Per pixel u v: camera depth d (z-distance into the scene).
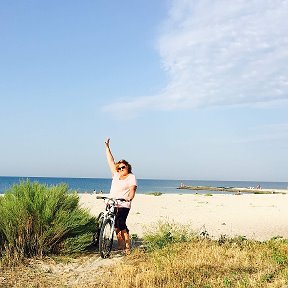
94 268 5.71
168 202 18.83
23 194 6.78
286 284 4.57
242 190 62.19
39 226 6.27
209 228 10.21
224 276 4.96
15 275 5.27
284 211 15.16
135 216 12.36
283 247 6.40
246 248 6.38
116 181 6.69
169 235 6.93
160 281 4.79
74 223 6.44
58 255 6.28
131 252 6.50
